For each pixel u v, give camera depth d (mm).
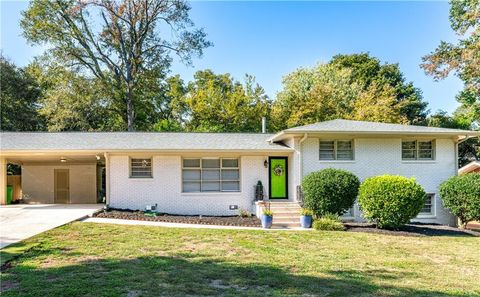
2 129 30516
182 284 6836
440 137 17891
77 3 30172
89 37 32312
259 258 9172
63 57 30922
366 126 17906
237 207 17812
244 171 18000
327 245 11062
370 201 14266
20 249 9336
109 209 16625
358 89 37375
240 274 7648
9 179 21625
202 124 32219
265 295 6309
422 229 14836
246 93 33938
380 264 8898
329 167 17375
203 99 32688
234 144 18219
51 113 30188
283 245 10891
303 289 6707
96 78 31844
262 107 32906
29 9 30734
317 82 35812
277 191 18297
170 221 14766
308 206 15359
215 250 9977
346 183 14977
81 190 21891
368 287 6930
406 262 9188
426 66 23891
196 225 14156
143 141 18438
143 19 32500
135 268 7906
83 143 17859
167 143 18109
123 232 11945
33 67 32250
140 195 17359
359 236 12703
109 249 9711
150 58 33625
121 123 34656
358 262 9047
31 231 11578
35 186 21625
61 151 16750
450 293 6699
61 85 30203
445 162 18094
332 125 18062
